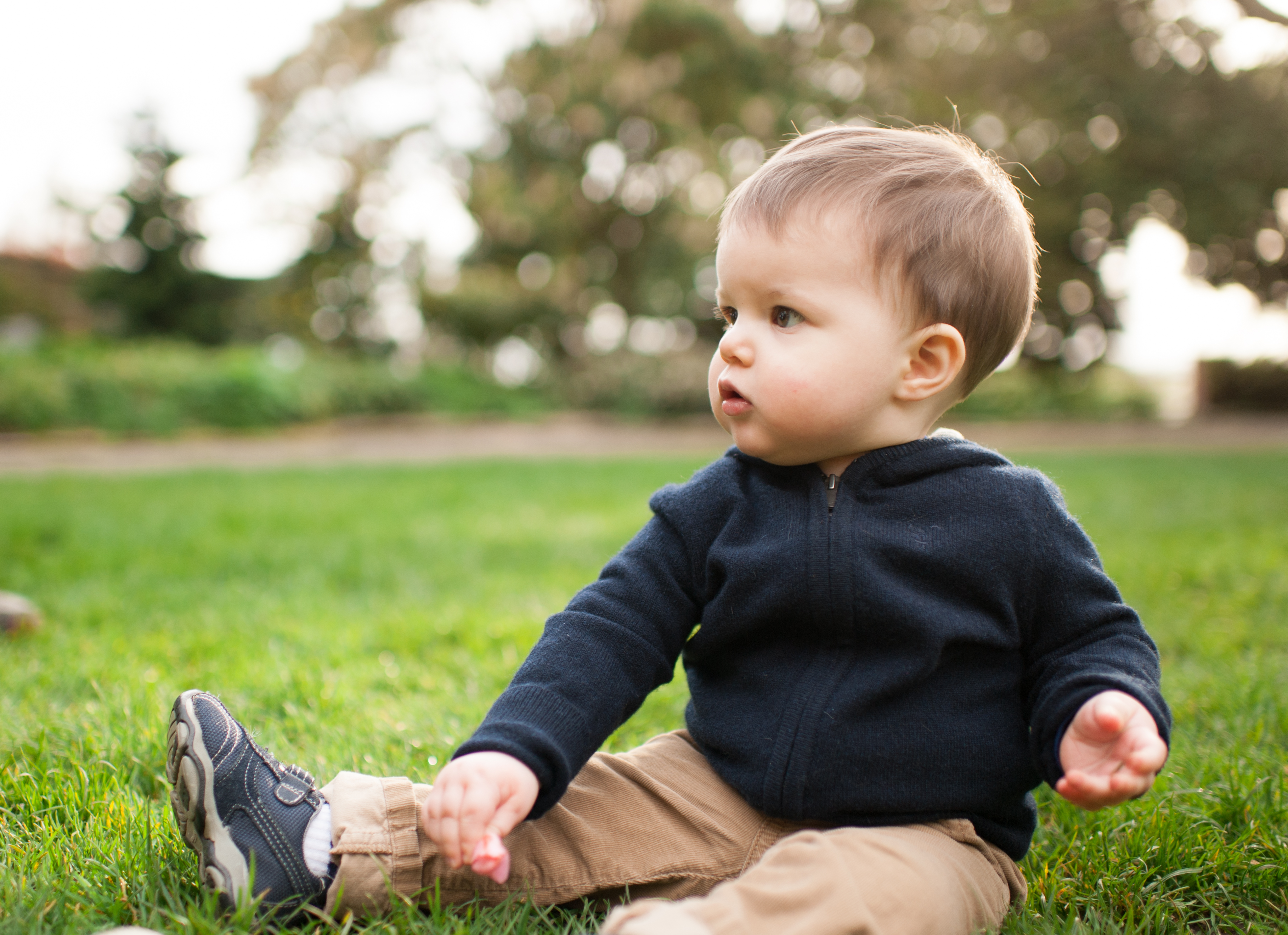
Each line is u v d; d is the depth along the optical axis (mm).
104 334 22891
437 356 21594
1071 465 10172
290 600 3502
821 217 1278
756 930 1052
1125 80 16109
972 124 16641
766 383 1291
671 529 1435
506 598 3617
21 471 10250
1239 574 3932
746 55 18203
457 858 1147
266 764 1319
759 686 1331
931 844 1198
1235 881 1467
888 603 1257
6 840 1478
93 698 2293
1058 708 1189
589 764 1394
